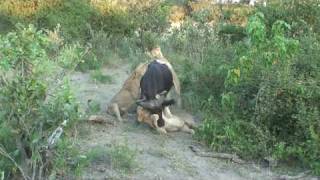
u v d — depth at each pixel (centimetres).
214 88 947
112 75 1109
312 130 758
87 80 1068
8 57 658
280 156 759
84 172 712
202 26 1307
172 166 746
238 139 789
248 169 753
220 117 843
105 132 830
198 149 795
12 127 671
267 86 806
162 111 841
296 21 1140
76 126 774
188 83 977
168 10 1473
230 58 1031
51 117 675
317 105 800
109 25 1330
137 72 893
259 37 836
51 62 720
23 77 666
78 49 891
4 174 657
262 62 834
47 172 669
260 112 802
